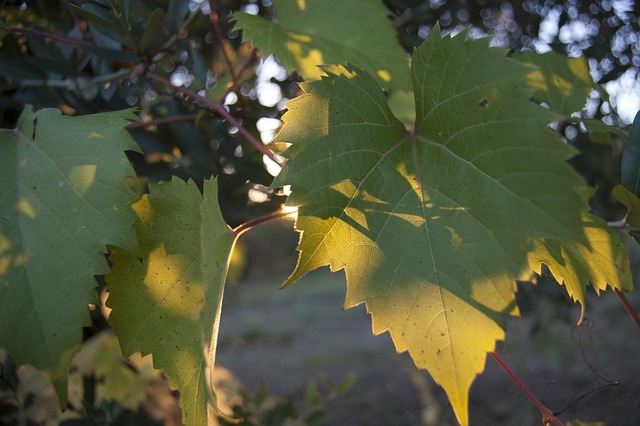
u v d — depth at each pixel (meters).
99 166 0.21
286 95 0.51
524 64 0.19
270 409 0.49
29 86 0.34
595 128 0.29
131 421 0.41
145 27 0.32
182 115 0.37
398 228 0.20
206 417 0.20
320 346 2.35
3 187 0.21
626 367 1.36
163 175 0.37
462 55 0.20
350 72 0.21
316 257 0.20
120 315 0.22
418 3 0.51
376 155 0.21
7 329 0.19
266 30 0.31
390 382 1.80
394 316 0.20
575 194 0.17
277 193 0.39
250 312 3.08
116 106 0.36
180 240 0.22
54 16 0.40
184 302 0.22
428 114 0.21
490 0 0.63
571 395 1.31
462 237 0.20
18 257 0.20
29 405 0.37
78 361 0.51
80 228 0.20
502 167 0.19
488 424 1.33
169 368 0.22
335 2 0.33
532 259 0.23
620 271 0.24
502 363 0.24
